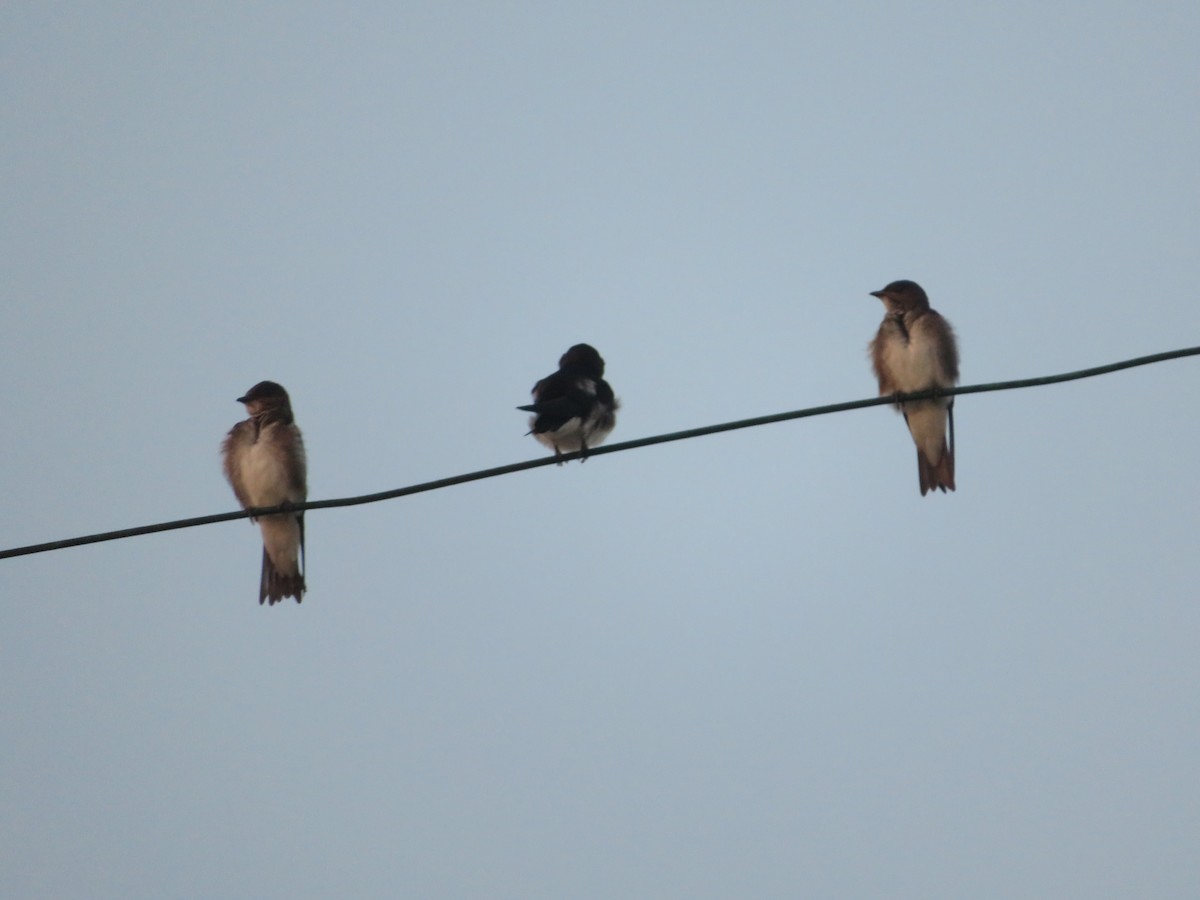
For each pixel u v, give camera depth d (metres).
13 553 11.05
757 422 11.64
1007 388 11.56
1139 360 11.30
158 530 11.23
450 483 11.58
